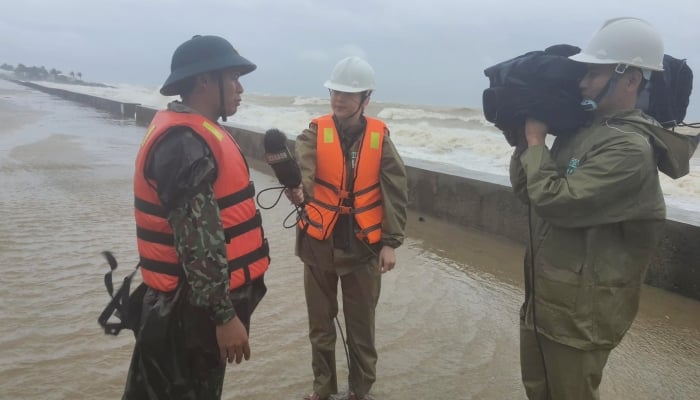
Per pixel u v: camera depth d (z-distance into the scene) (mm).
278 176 2469
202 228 1742
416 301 4691
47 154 12023
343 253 2791
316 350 3000
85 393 3090
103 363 3416
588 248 2002
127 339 3744
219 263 1768
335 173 2752
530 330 2342
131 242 5922
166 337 1911
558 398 2178
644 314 4441
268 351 3701
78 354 3508
